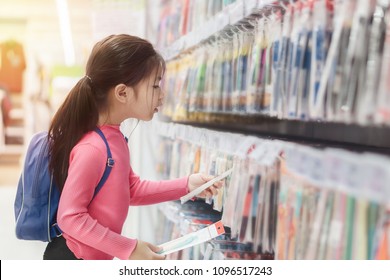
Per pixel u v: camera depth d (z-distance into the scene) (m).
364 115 1.01
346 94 1.09
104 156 1.87
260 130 3.00
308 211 1.21
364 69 1.05
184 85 2.98
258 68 1.79
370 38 1.04
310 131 2.45
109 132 1.94
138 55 1.93
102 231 1.78
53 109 9.35
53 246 1.98
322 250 1.12
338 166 1.00
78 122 1.91
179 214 2.64
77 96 1.92
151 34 4.49
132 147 4.36
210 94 2.49
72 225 1.78
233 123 3.15
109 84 1.93
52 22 10.24
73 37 10.19
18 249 5.16
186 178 2.25
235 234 1.75
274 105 1.56
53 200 1.96
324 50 1.24
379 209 0.95
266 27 1.77
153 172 4.34
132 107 1.97
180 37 3.22
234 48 2.16
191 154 2.59
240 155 1.76
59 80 9.33
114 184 1.90
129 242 1.80
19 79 10.33
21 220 1.96
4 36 10.34
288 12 1.53
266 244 1.55
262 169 1.58
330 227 1.10
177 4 3.55
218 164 2.07
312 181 1.13
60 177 1.92
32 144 2.00
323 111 1.18
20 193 2.00
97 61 1.95
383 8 1.03
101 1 4.46
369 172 0.88
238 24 2.01
